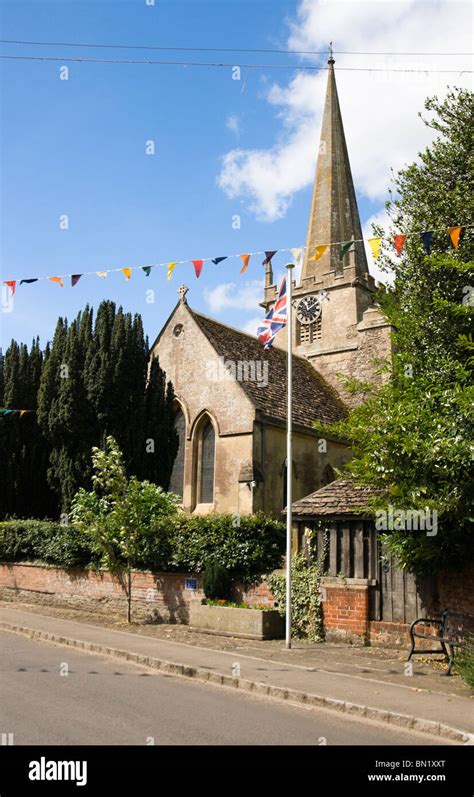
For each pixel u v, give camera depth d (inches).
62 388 850.1
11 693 345.7
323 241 1473.9
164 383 909.2
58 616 709.9
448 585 496.4
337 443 1048.2
